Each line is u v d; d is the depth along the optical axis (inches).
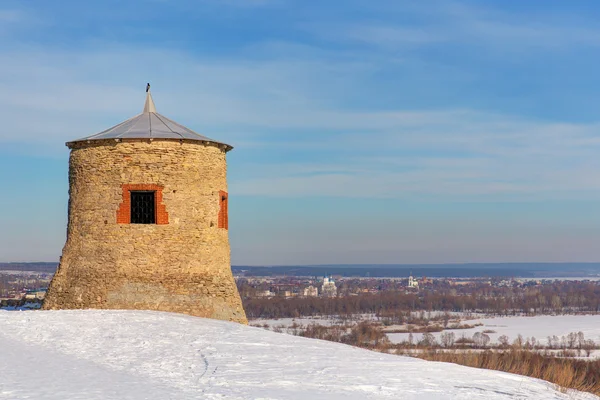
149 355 617.0
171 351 640.4
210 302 935.7
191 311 917.2
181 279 924.6
